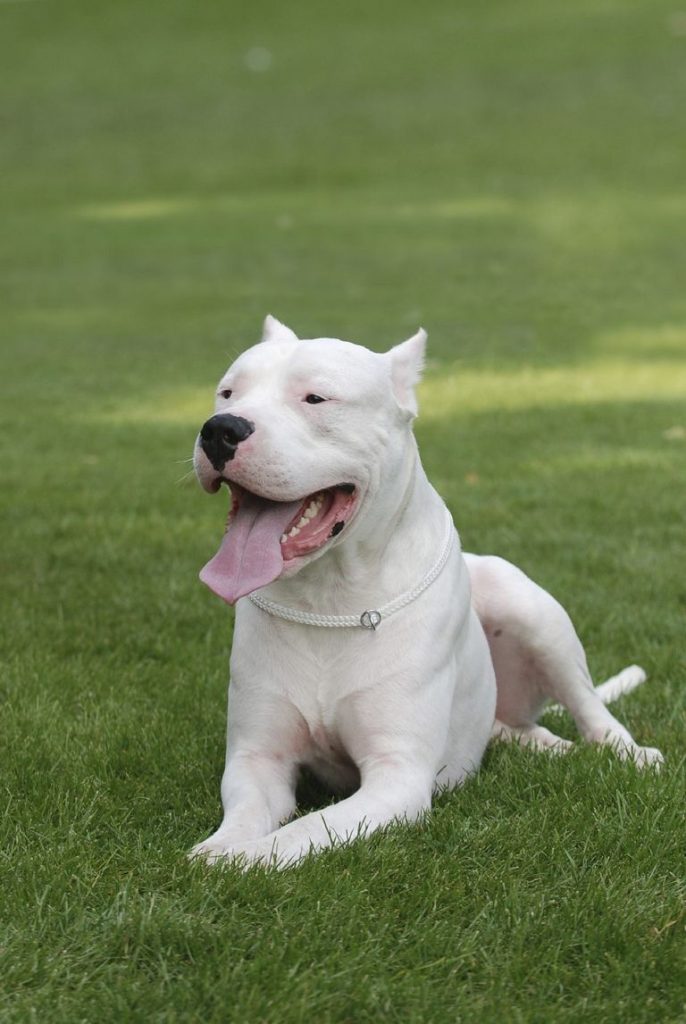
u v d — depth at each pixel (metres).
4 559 13.03
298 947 5.46
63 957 5.37
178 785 7.60
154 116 55.09
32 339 27.14
